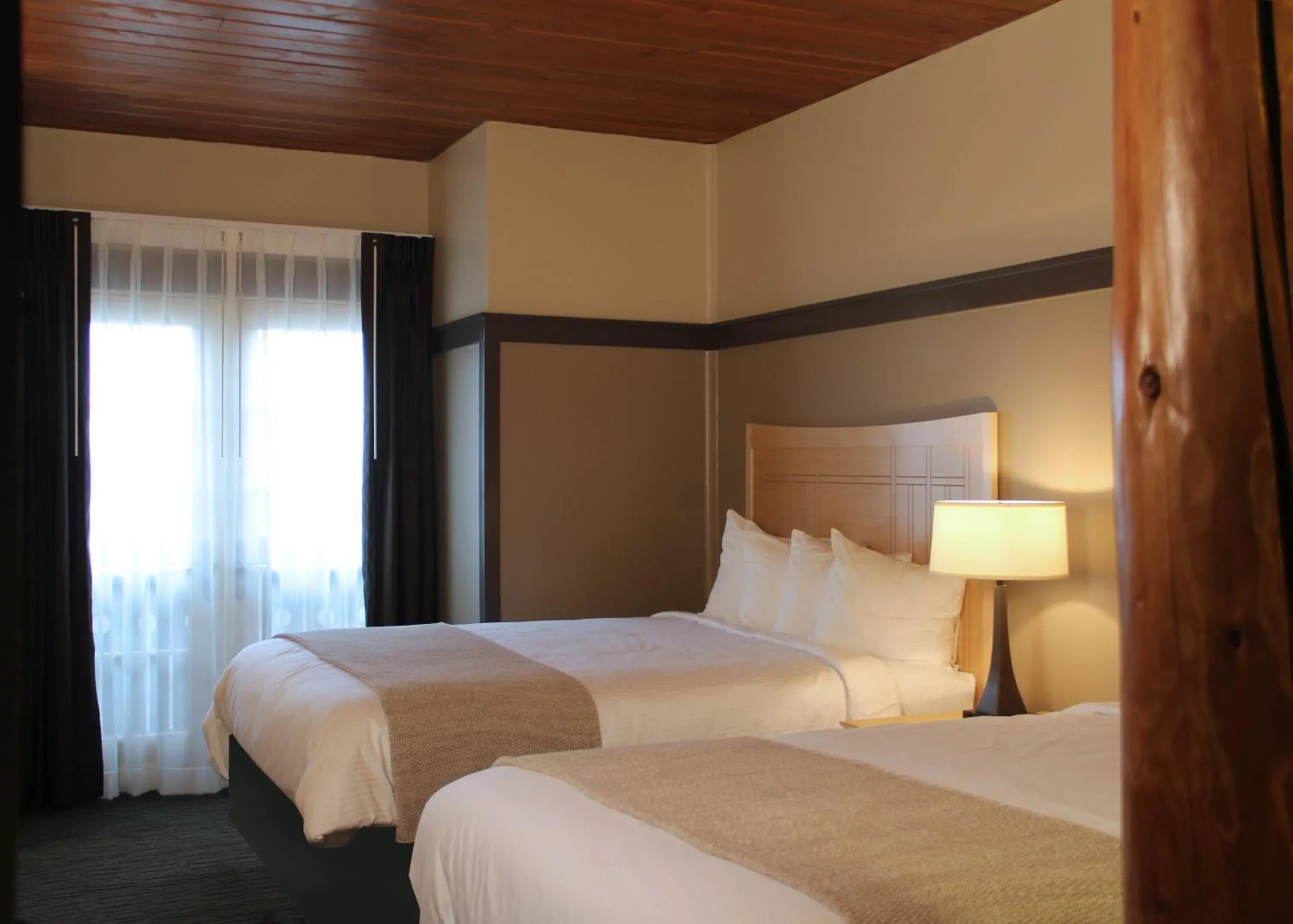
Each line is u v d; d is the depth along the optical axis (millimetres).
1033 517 3771
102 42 4426
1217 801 1045
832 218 5230
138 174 5719
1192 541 1056
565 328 5699
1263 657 1038
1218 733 1045
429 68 4754
